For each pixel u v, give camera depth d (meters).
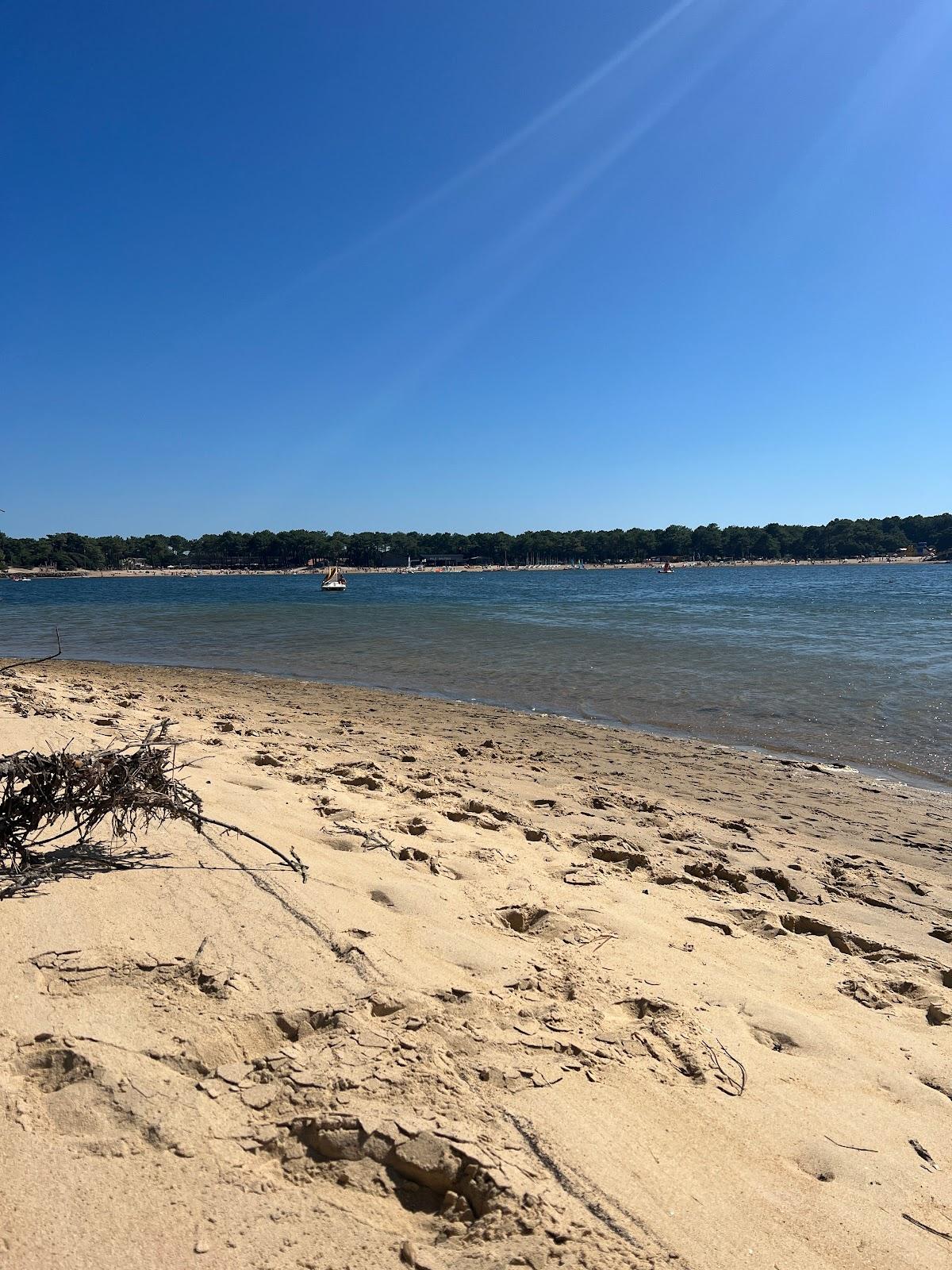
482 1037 2.77
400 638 25.23
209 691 14.20
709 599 53.47
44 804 3.68
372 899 3.92
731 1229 2.10
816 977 3.75
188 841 4.39
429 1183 2.10
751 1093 2.72
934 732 10.94
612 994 3.26
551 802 6.82
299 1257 1.84
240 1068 2.46
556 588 89.38
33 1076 2.34
